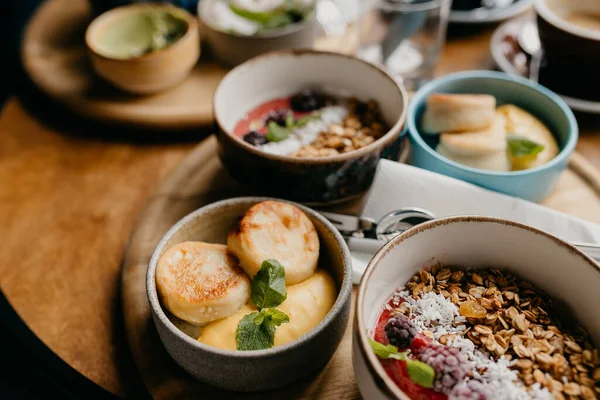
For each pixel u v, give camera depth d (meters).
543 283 0.44
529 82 0.59
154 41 0.69
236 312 0.44
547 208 0.52
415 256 0.44
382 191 0.53
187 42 0.67
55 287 0.53
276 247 0.45
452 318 0.42
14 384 0.64
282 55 0.62
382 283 0.42
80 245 0.56
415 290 0.44
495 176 0.52
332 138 0.58
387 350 0.39
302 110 0.63
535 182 0.53
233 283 0.44
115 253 0.55
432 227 0.43
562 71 0.65
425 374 0.37
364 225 0.52
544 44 0.65
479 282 0.44
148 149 0.65
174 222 0.55
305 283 0.45
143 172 0.62
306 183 0.52
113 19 0.71
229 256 0.46
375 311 0.43
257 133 0.59
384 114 0.61
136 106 0.67
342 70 0.62
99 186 0.61
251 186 0.54
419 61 0.69
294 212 0.47
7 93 0.93
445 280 0.44
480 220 0.43
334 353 0.45
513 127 0.57
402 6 0.67
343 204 0.55
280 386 0.43
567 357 0.40
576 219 0.51
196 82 0.71
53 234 0.57
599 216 0.55
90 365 0.48
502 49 0.71
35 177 0.62
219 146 0.55
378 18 0.71
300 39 0.70
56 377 0.57
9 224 0.58
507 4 0.77
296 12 0.72
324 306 0.45
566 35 0.61
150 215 0.56
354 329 0.37
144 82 0.67
